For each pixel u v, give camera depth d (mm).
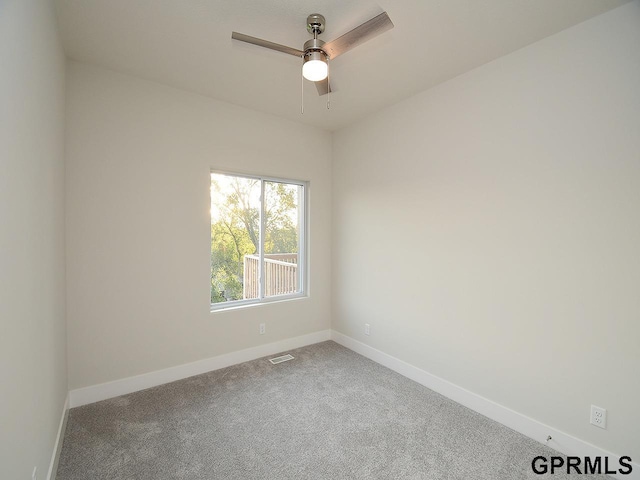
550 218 1938
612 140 1695
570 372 1862
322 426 2115
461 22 1822
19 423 1071
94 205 2367
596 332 1763
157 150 2633
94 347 2389
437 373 2611
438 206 2596
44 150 1496
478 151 2307
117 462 1757
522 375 2074
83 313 2338
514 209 2105
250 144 3146
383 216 3125
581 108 1806
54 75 1768
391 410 2320
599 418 1748
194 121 2811
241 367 3045
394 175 3002
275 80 2564
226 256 3154
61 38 1993
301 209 3725
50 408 1600
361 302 3410
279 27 1914
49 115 1623
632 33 1632
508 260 2143
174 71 2436
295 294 3660
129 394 2508
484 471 1726
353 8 1744
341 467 1747
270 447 1903
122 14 1785
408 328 2869
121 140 2469
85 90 2318
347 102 2949
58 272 1907
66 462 1746
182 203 2766
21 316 1102
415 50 2107
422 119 2721
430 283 2670
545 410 1966
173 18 1823
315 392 2570
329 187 3822
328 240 3834
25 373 1145
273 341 3395
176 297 2754
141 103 2549
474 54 2146
